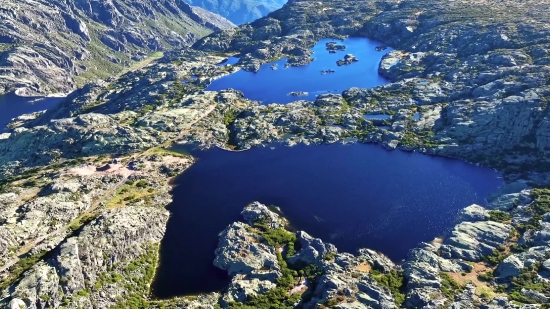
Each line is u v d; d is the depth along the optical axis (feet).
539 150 444.55
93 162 492.13
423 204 402.11
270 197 425.28
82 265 301.22
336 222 384.68
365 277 303.48
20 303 253.44
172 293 317.63
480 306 267.80
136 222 363.15
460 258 325.62
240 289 307.58
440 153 479.82
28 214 359.25
